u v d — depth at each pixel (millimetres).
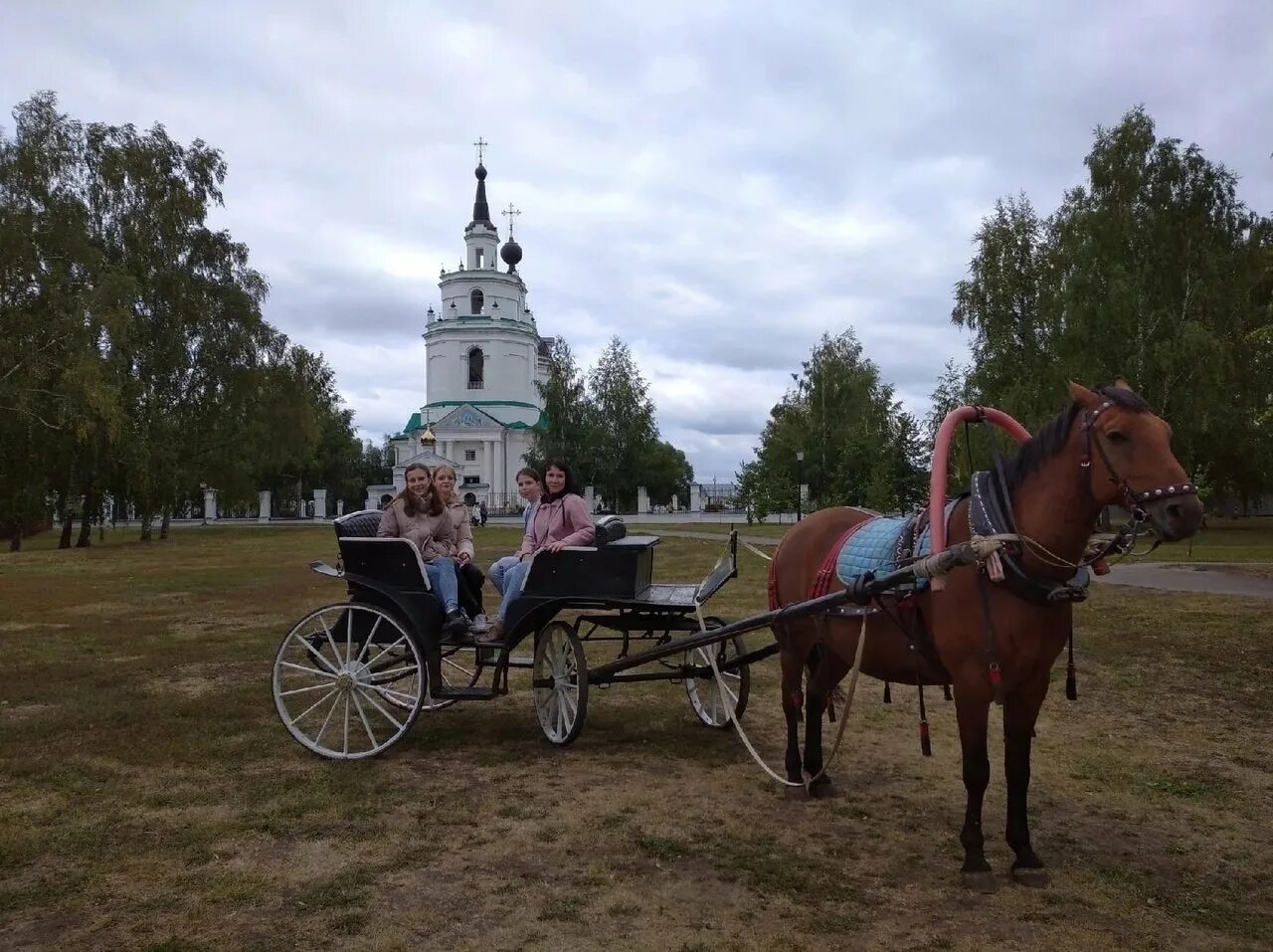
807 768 5445
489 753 6355
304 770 5945
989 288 35875
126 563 24797
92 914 3867
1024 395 31594
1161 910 3957
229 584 18562
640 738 6781
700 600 6285
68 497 32844
